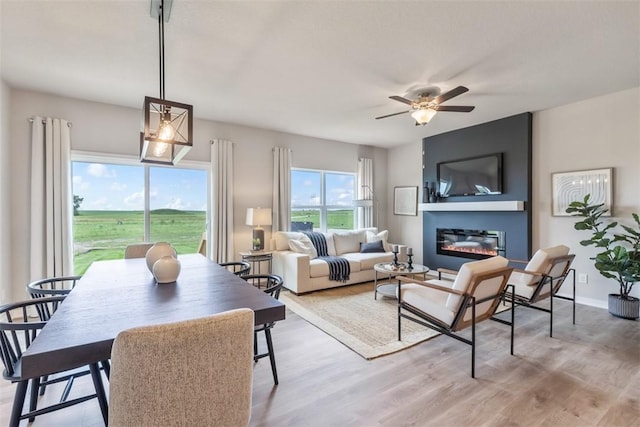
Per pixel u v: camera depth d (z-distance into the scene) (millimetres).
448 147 5320
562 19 2182
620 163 3516
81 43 2508
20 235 3428
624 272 3199
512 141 4406
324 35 2391
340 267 4594
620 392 2010
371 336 2877
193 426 992
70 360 1072
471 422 1741
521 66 2885
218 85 3346
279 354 2541
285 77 3141
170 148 2480
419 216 6031
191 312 1441
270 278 2383
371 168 6414
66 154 3580
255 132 5066
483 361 2422
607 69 2949
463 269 2303
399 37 2414
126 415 934
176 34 2375
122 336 894
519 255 4336
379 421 1754
